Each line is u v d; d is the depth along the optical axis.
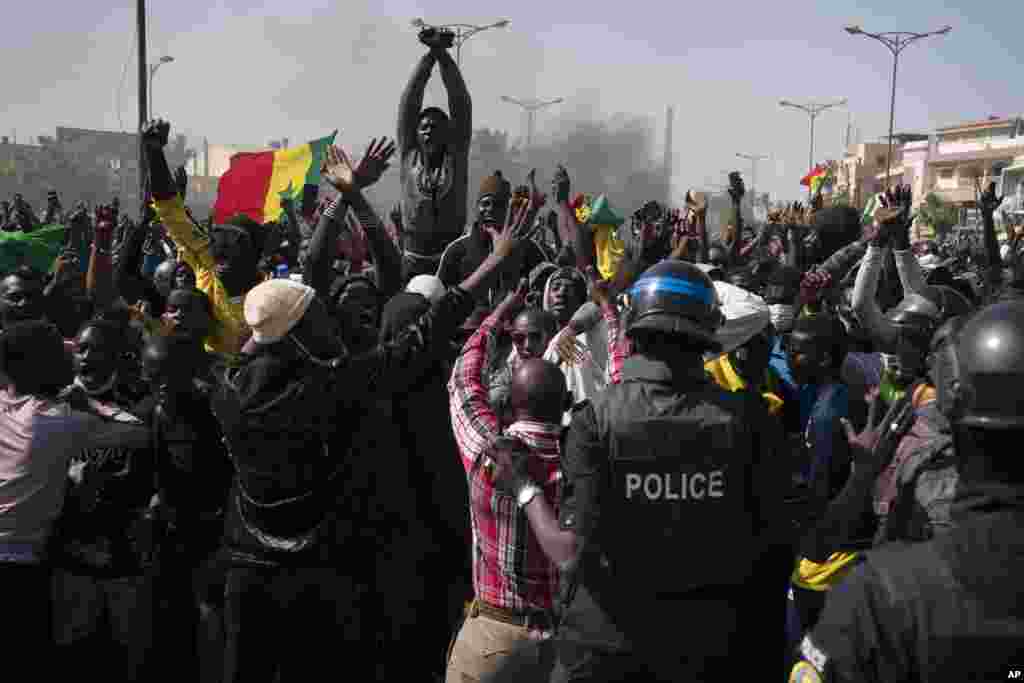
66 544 3.89
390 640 4.26
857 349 5.78
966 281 7.86
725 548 2.66
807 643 1.81
